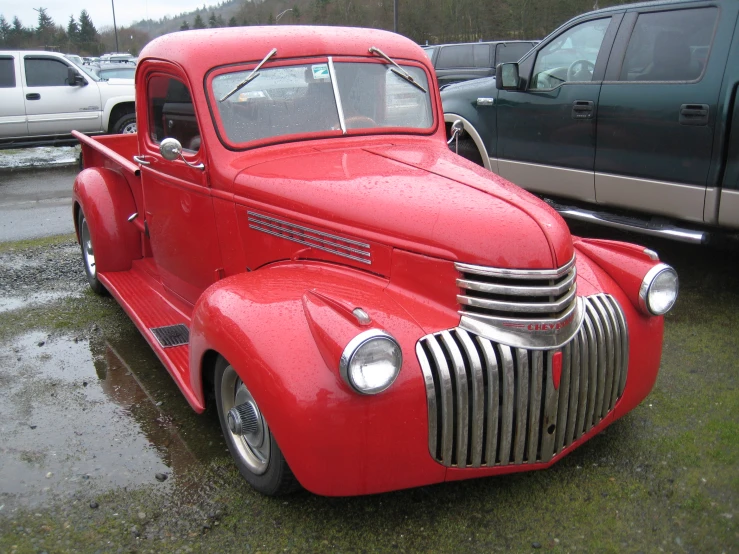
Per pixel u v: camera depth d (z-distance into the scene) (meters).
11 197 9.14
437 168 3.03
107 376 3.90
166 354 3.38
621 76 5.10
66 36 85.62
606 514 2.61
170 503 2.75
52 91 11.41
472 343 2.37
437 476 2.40
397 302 2.54
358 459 2.27
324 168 3.07
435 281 2.49
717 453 2.97
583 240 3.11
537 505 2.67
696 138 4.59
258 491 2.77
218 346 2.57
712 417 3.27
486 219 2.47
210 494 2.80
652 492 2.72
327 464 2.26
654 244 6.00
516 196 2.65
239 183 3.18
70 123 11.63
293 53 3.44
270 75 3.38
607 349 2.69
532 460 2.51
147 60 3.71
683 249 5.87
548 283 2.43
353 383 2.12
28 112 11.27
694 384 3.61
